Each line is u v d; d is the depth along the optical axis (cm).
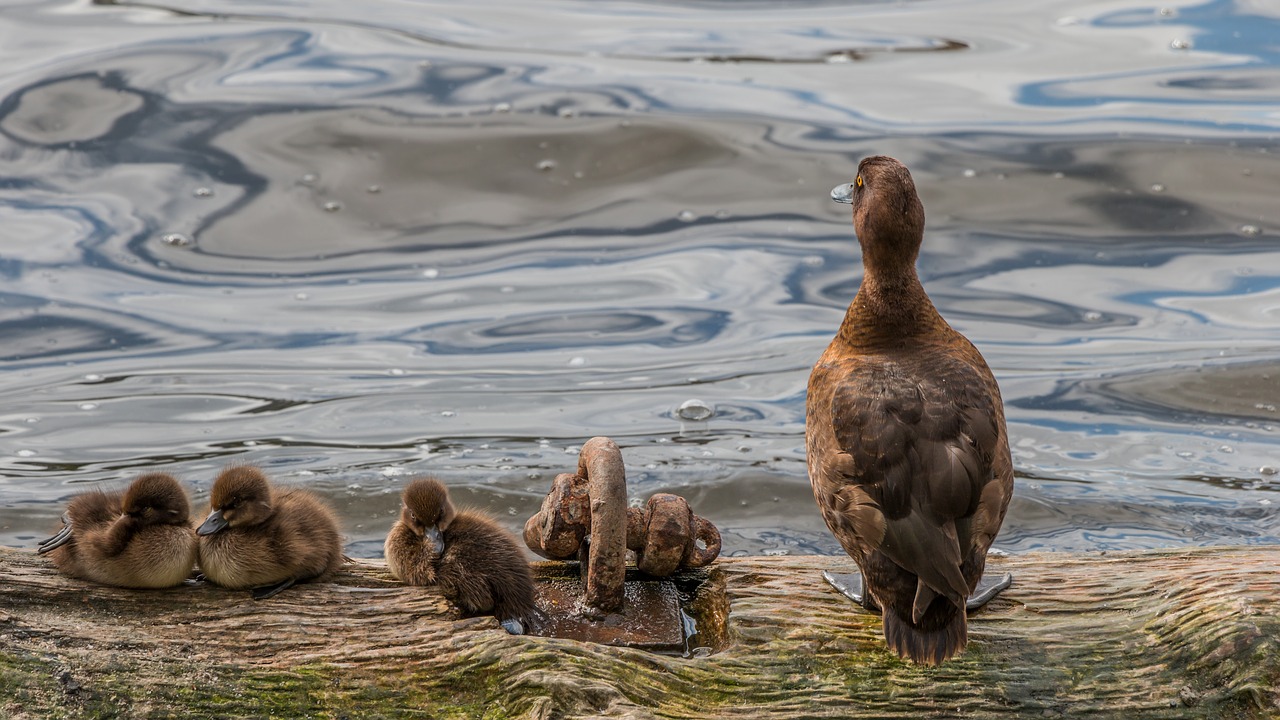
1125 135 2019
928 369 757
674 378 1427
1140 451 1261
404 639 652
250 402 1357
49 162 1881
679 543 716
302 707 606
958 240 1759
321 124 2022
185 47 2308
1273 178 1872
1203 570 724
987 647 667
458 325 1549
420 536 723
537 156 1973
